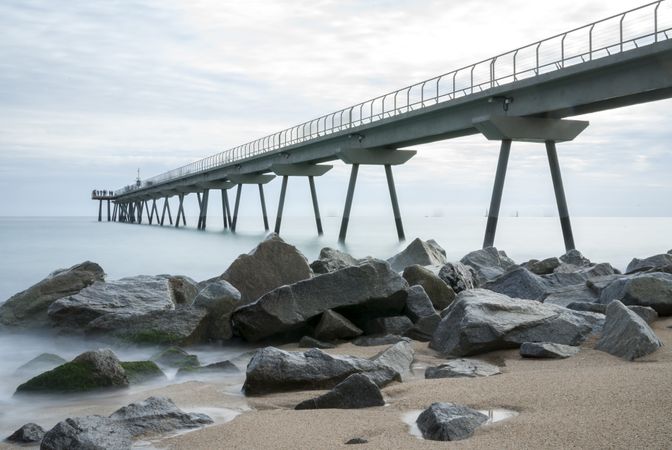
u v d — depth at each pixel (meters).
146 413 7.44
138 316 13.95
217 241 78.44
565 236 47.09
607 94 37.25
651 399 6.73
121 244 70.38
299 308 13.56
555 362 9.94
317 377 8.99
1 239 79.94
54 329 14.50
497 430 6.27
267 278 15.89
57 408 8.88
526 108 43.38
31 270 39.78
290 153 82.31
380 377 9.00
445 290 15.89
